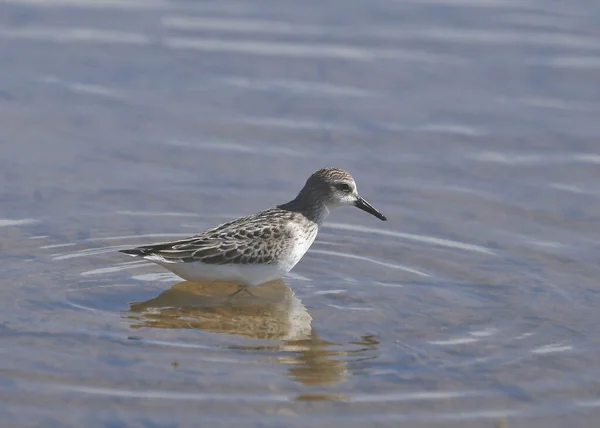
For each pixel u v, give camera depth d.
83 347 13.42
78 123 21.25
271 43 24.89
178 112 21.83
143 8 26.47
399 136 21.20
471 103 22.50
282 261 15.45
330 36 25.30
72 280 15.56
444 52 24.62
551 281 15.88
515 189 19.27
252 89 22.88
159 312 14.71
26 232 17.09
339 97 22.69
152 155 20.22
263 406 12.12
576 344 13.88
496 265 16.48
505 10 26.59
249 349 13.59
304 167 19.94
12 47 24.17
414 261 16.70
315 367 13.12
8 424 11.59
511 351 13.67
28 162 19.66
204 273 15.13
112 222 17.66
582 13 26.45
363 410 12.12
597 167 20.05
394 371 13.09
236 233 15.20
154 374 12.75
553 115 22.00
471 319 14.64
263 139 20.97
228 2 26.81
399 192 19.17
